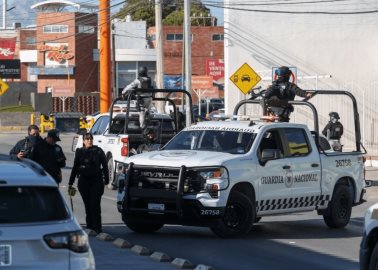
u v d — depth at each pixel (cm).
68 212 1027
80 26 11619
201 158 2009
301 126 2259
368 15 5225
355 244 2053
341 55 5225
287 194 2166
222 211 1983
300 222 2505
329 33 5222
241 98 4944
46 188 1020
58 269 987
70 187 2106
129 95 3105
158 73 4988
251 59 5225
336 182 2345
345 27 5225
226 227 2030
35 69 11906
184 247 1930
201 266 1594
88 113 10425
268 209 2125
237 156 2047
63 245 992
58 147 2108
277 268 1678
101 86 5553
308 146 2259
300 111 4831
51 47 11681
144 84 3328
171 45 11888
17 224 975
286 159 2169
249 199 2052
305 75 5222
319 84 4950
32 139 2091
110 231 2200
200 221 1986
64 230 998
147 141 3250
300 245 2008
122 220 2208
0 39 12500
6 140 6588
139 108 3322
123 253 1802
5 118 9062
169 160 2020
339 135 3709
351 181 2412
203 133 2195
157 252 1762
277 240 2081
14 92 11950
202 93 7225
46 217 999
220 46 11756
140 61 11812
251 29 5222
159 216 2025
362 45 5225
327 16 5225
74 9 11950
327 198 2305
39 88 11738
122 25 12181
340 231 2308
